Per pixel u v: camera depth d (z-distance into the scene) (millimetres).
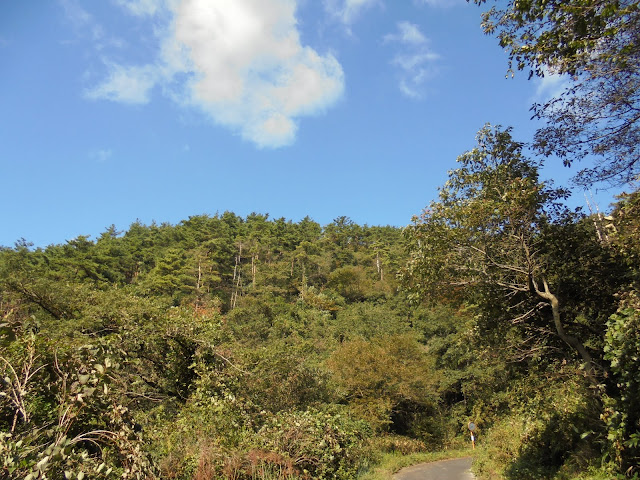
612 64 6078
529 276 8977
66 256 50031
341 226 87188
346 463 11086
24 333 6266
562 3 5566
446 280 9477
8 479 4164
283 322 39688
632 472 6496
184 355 13023
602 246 9297
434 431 26562
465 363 30297
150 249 60562
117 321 12875
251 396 12938
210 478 7281
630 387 6469
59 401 5781
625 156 6844
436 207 9094
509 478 11164
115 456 5859
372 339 28891
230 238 68438
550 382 9922
